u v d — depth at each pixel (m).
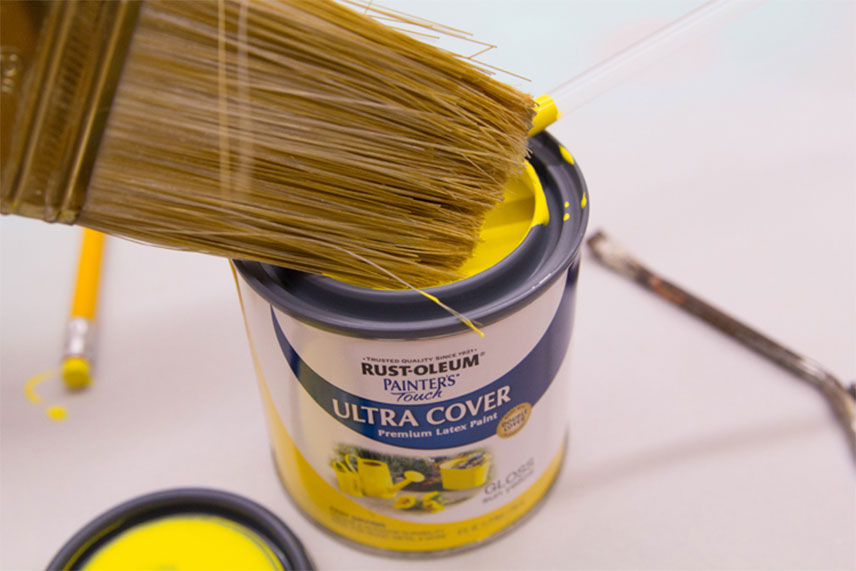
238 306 0.93
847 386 0.81
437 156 0.52
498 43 1.19
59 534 0.74
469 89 0.52
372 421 0.60
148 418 0.83
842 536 0.72
